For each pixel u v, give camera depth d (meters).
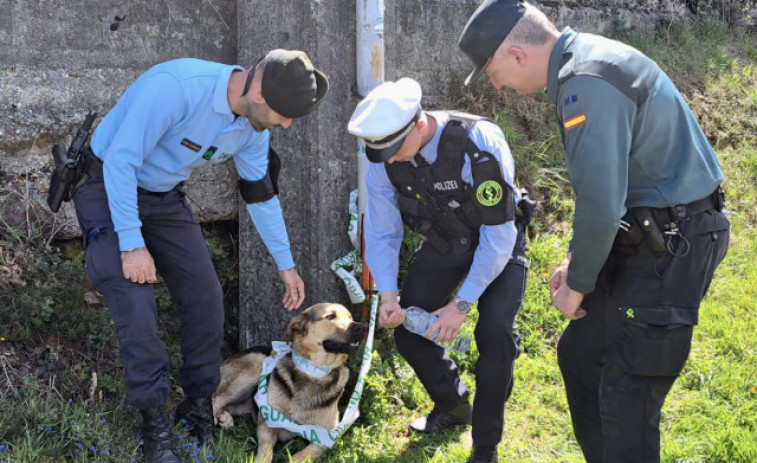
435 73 5.29
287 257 3.64
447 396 3.65
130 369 3.03
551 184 5.35
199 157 3.12
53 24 4.02
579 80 2.39
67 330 3.80
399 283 4.48
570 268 2.58
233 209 4.52
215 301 3.44
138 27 4.21
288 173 4.22
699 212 2.56
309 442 3.81
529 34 2.56
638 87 2.40
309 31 4.06
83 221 3.07
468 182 3.14
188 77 3.00
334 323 3.63
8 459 3.04
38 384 3.55
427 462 3.51
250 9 4.11
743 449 3.36
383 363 4.16
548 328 4.60
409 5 5.07
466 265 3.41
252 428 3.94
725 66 6.89
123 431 3.44
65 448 3.26
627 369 2.61
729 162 5.99
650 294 2.56
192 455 3.32
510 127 5.34
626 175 2.38
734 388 3.94
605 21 6.53
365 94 4.17
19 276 3.77
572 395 2.95
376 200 3.41
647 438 2.65
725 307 4.71
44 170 4.08
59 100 4.06
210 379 3.51
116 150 2.89
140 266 2.97
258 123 3.02
